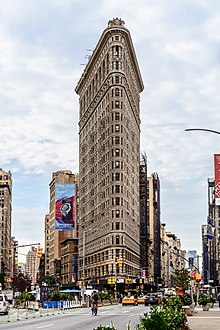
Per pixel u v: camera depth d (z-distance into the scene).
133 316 52.41
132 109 166.38
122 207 143.88
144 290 176.25
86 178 176.75
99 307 88.56
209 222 88.69
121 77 150.88
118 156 146.38
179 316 20.62
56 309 75.31
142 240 196.12
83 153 183.00
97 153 162.50
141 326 17.41
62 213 95.31
